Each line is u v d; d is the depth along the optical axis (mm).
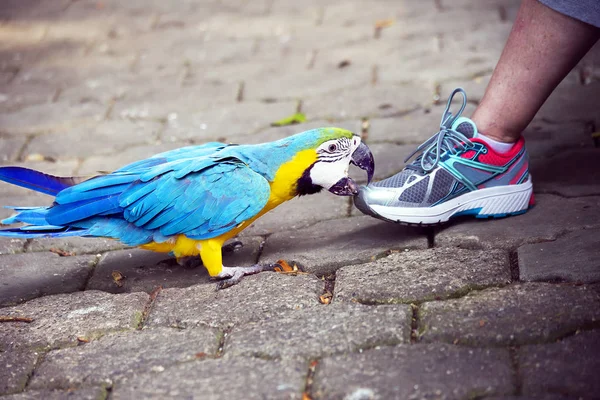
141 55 3725
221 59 3639
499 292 2539
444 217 2721
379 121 3191
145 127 3275
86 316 2609
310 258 2705
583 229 2668
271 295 2604
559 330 2449
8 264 2789
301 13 4035
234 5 4266
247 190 2633
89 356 2516
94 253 2814
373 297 2572
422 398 2375
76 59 3740
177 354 2500
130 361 2496
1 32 4152
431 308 2525
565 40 2639
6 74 3670
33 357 2531
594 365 2391
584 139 2973
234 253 2760
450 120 2734
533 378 2387
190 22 4070
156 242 2658
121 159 3133
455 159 2699
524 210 2746
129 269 2748
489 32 3604
